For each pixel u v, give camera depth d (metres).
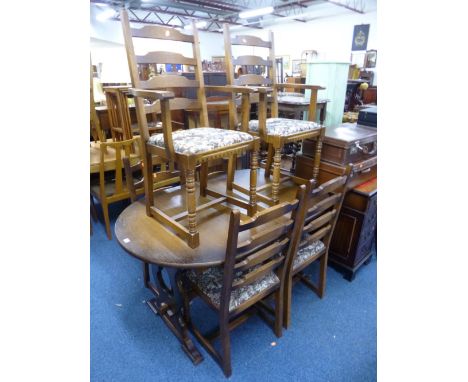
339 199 1.40
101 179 2.11
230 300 1.17
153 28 1.29
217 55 10.66
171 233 1.30
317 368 1.33
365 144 1.75
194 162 1.13
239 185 1.75
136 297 1.73
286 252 1.23
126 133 2.52
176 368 1.32
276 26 9.28
